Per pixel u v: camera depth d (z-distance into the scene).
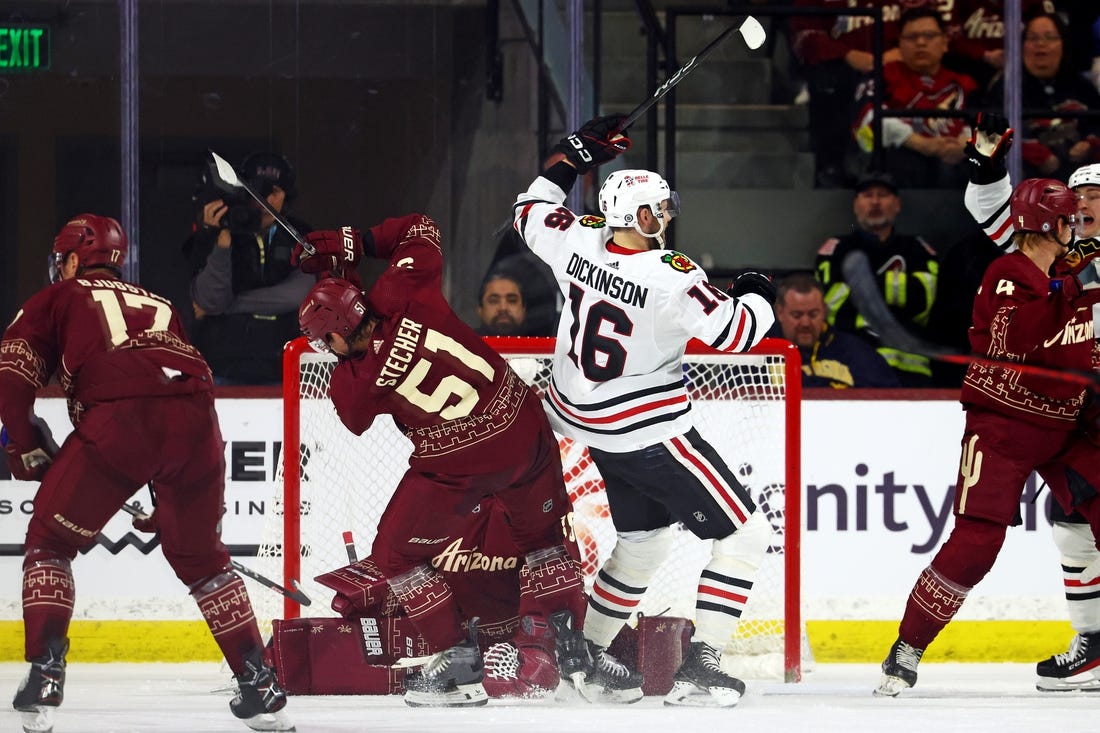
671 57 27.20
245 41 24.20
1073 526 17.80
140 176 23.80
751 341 15.60
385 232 16.14
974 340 16.78
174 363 14.27
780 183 28.55
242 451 21.08
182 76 23.97
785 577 18.66
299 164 24.53
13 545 20.75
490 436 15.52
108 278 14.73
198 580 14.25
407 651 16.86
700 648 16.16
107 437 13.91
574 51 24.72
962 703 16.59
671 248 27.22
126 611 20.59
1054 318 16.05
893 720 15.15
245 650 14.14
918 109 27.75
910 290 24.27
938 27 27.88
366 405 15.39
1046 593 21.36
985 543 16.58
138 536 20.59
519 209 16.77
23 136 23.80
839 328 24.30
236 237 23.16
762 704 16.38
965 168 27.88
